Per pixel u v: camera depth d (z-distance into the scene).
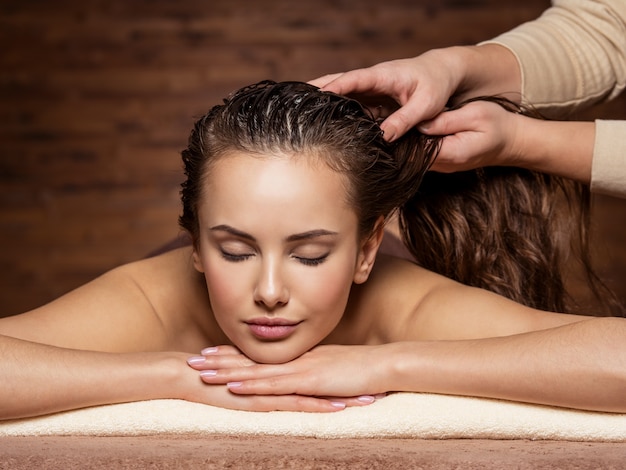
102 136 4.44
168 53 4.49
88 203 4.36
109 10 4.51
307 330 0.99
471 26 4.47
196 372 0.98
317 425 0.92
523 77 1.33
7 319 1.07
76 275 4.26
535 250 1.31
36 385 0.94
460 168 1.21
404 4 4.49
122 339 1.13
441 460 0.78
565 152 1.22
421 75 1.16
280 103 0.97
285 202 0.94
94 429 0.94
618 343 0.93
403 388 0.98
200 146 0.99
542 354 0.94
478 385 0.95
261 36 4.50
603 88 1.40
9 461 0.77
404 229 1.35
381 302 1.19
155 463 0.76
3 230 4.32
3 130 4.45
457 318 1.11
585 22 1.39
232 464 0.76
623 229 4.13
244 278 0.97
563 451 0.84
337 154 0.97
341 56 4.49
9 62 4.49
